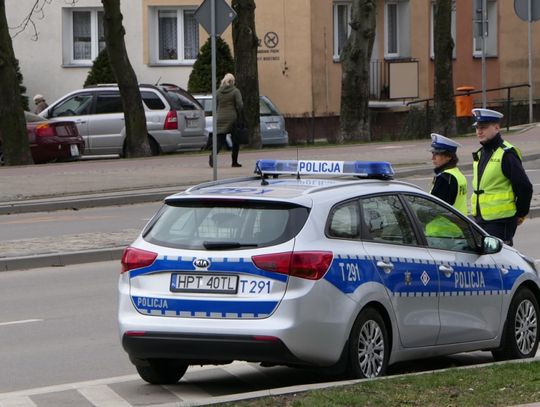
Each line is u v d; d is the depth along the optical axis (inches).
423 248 823.7
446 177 991.6
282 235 740.7
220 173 2289.6
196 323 744.3
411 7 3873.0
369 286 761.0
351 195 786.2
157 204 2033.7
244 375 856.9
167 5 3705.7
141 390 809.5
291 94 3585.1
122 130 2802.7
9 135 2546.8
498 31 4072.3
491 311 869.8
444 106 3235.7
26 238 1595.7
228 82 2354.8
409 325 795.4
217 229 757.9
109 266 1422.2
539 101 4020.7
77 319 1081.4
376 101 3799.2
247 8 2908.5
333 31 3730.3
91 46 3754.9
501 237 1012.5
